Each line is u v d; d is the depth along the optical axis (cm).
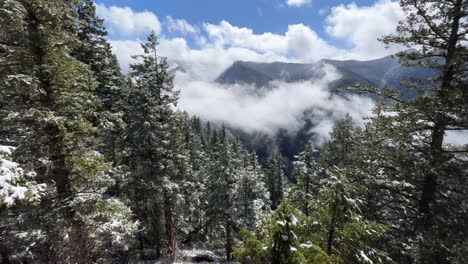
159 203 1650
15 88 665
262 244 465
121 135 1583
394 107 957
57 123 683
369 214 1015
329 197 552
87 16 1552
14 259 829
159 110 1653
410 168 905
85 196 791
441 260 753
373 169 1063
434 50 951
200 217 2667
